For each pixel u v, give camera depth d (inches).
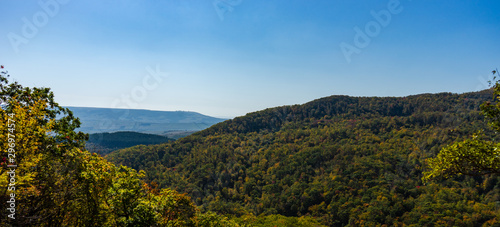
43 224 322.0
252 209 3193.9
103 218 386.9
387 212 2566.4
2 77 482.0
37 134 308.0
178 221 564.7
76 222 368.8
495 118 374.3
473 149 372.2
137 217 387.9
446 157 401.4
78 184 361.1
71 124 557.3
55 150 353.1
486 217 2266.2
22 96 485.7
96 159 430.6
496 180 2662.4
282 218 2456.9
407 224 2411.4
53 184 327.6
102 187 392.2
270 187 3484.3
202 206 2979.8
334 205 2832.2
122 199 396.5
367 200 2812.5
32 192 297.0
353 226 2541.8
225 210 3002.0
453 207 2463.1
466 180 2856.8
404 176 3120.1
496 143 374.6
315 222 2598.4
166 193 559.5
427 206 2509.8
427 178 440.8
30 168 306.7
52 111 524.4
